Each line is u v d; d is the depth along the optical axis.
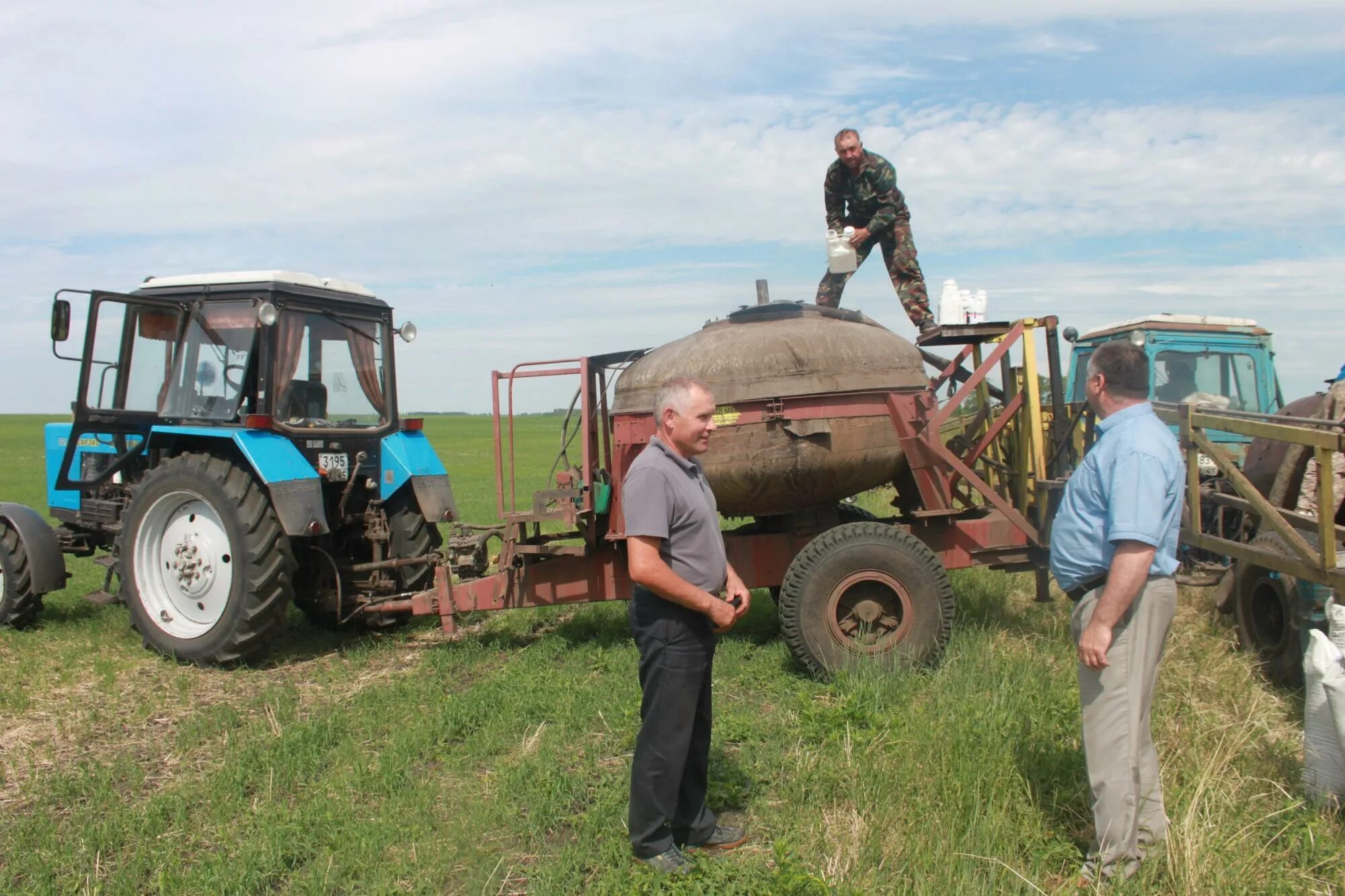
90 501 7.83
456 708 4.95
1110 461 3.09
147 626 6.50
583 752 4.41
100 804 3.99
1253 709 4.40
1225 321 9.16
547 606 7.36
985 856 3.17
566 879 3.26
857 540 5.30
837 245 7.45
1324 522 4.07
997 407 6.97
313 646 6.89
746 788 3.89
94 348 7.01
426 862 3.41
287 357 6.67
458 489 20.58
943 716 4.29
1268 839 3.33
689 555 3.27
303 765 4.33
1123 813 3.04
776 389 5.58
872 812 3.57
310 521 6.19
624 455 6.01
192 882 3.33
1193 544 5.07
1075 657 5.29
